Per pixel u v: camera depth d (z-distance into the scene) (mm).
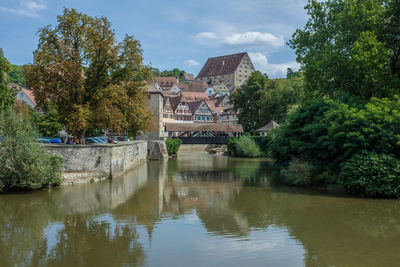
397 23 23375
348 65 24484
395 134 18766
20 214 15648
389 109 19141
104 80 26297
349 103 22234
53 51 24062
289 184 24688
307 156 24656
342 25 27219
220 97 110812
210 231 13258
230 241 12094
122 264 10008
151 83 49938
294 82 59125
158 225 14086
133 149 35562
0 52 26234
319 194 20391
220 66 149000
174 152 54750
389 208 16609
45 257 10531
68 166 23734
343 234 12852
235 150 55312
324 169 23109
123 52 26531
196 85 130125
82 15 25000
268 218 15156
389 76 22359
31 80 23578
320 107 25125
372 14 24484
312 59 28359
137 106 26938
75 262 10156
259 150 52031
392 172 18219
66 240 12133
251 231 13258
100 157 25062
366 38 22812
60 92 24188
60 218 15078
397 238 12375
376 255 10773
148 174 30781
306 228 13625
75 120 23234
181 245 11656
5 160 19391
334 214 15688
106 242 11898
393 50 24391
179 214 15898
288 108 54906
